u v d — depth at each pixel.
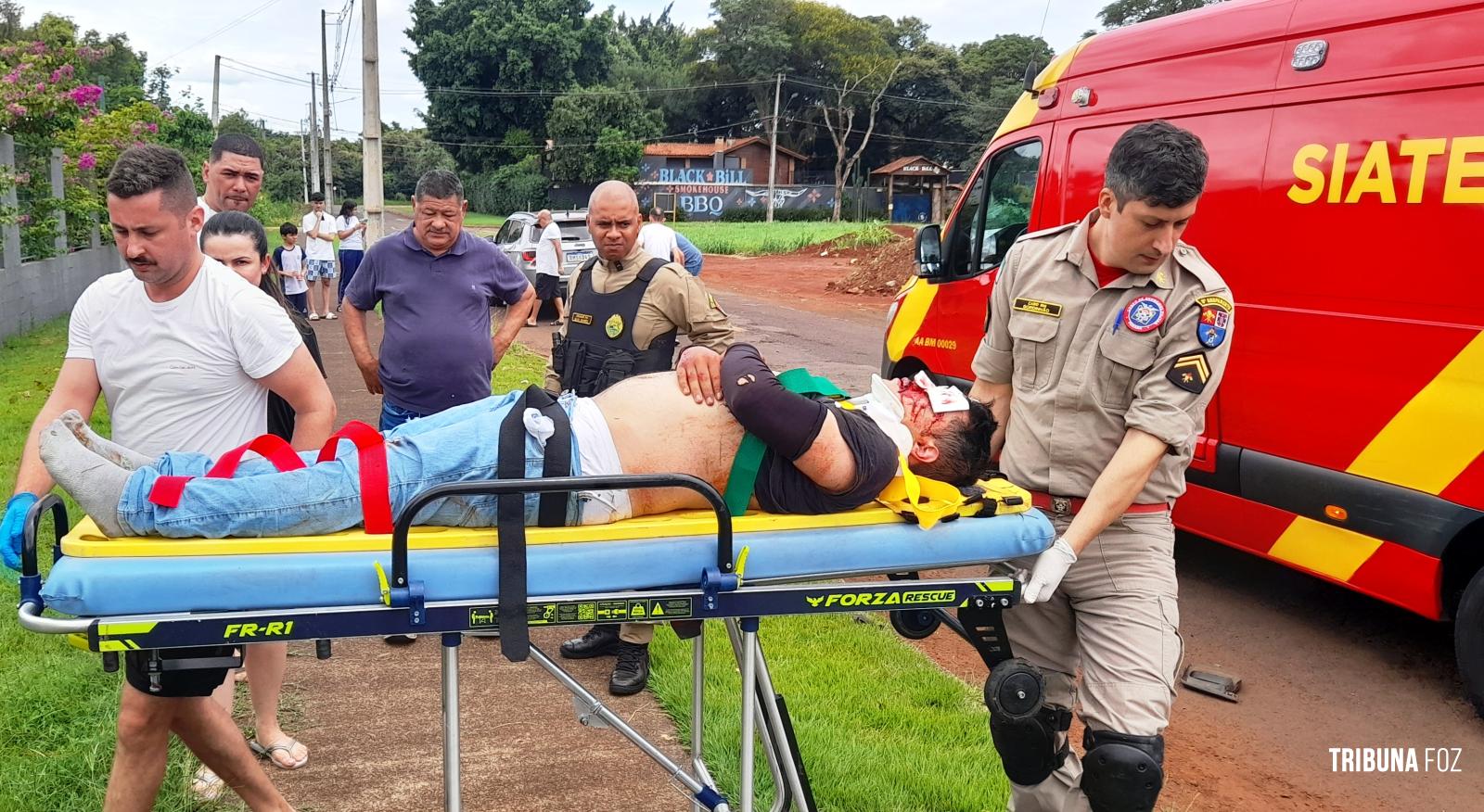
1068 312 2.61
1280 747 3.82
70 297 15.41
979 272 6.39
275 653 3.22
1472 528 3.84
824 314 18.42
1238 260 4.61
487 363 4.48
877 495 2.45
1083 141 5.49
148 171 2.33
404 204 76.19
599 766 3.36
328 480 2.17
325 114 39.94
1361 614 5.06
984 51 71.38
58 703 3.42
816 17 69.62
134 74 43.88
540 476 2.28
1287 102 4.38
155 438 2.57
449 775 2.19
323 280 14.93
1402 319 3.94
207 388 2.57
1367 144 4.06
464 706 3.77
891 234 34.44
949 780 3.19
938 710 3.80
